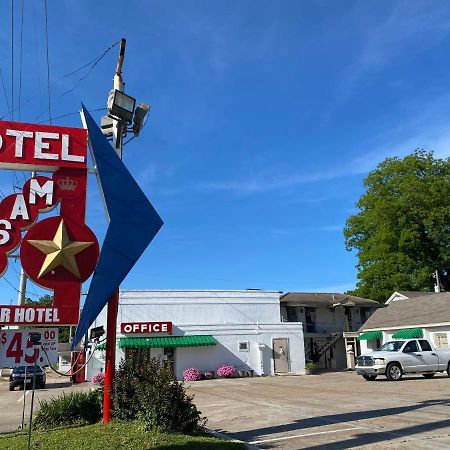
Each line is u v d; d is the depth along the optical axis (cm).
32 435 932
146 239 974
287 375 3453
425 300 3538
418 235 4581
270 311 3769
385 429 998
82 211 957
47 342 918
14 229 920
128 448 782
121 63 1140
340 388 2086
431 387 1898
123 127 1127
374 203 4916
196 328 3403
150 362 1071
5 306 884
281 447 878
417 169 4872
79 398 1097
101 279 909
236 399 1788
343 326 4438
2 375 4106
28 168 955
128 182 989
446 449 798
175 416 935
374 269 4747
